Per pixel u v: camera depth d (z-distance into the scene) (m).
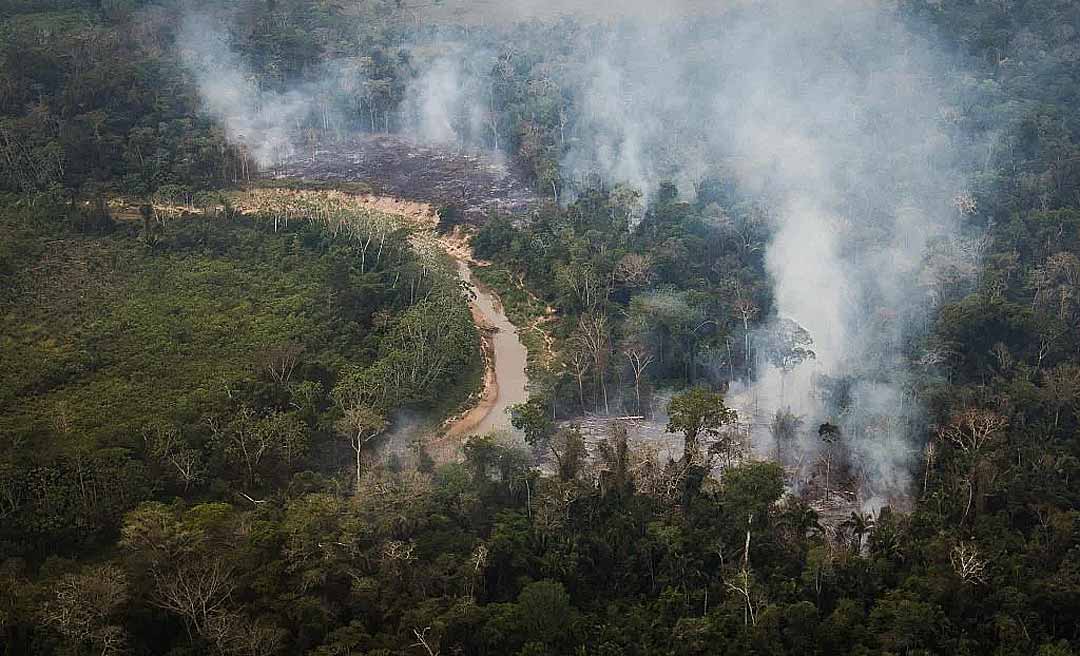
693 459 124.81
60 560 107.50
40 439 129.50
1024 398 138.12
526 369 165.12
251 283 174.38
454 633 98.56
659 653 96.06
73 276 172.75
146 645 98.19
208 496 123.75
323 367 149.50
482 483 121.69
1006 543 112.25
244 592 102.50
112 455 124.31
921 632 97.56
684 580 109.06
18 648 95.69
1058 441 132.62
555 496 115.94
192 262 180.50
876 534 112.38
